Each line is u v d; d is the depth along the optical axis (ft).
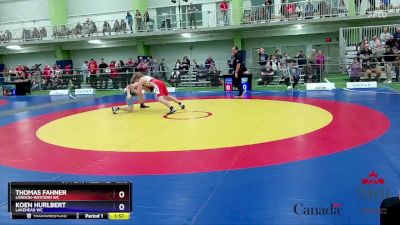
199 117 31.30
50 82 74.69
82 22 92.22
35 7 99.14
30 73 77.20
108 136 25.31
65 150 21.89
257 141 21.97
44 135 26.81
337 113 30.50
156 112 35.32
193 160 18.61
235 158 18.65
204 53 87.40
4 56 104.06
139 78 37.50
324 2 69.36
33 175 17.31
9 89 66.85
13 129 30.07
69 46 93.76
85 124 30.58
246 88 52.60
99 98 53.52
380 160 17.21
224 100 43.14
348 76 60.23
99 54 94.68
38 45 94.48
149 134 25.31
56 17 93.50
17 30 98.22
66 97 58.23
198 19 84.89
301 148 19.97
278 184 14.79
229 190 14.40
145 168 17.65
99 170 17.62
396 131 22.90
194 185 15.12
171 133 25.30
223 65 81.92
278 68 59.52
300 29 76.84
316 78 57.06
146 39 87.40
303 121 27.63
